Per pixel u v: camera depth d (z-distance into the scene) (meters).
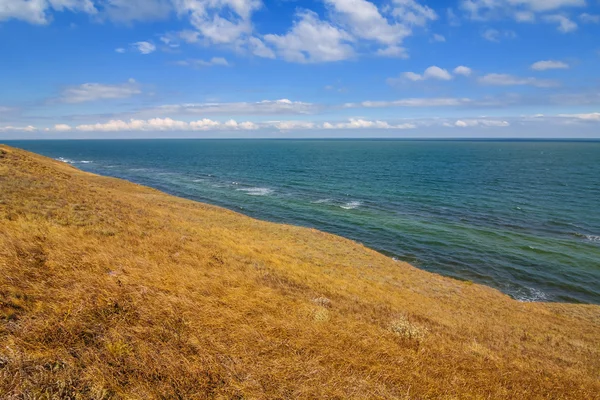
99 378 5.39
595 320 19.34
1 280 7.27
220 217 31.19
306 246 24.23
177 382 5.75
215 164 125.56
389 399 6.28
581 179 82.94
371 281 17.75
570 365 11.09
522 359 10.26
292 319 9.03
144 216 18.81
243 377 6.25
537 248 35.84
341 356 7.57
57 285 7.79
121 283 8.57
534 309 19.92
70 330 6.31
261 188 73.25
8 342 5.60
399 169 107.69
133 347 6.36
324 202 58.88
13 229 10.60
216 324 7.85
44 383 5.08
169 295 8.63
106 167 113.06
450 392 6.97
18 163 29.47
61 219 13.27
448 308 15.98
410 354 8.41
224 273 11.73
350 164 124.44
